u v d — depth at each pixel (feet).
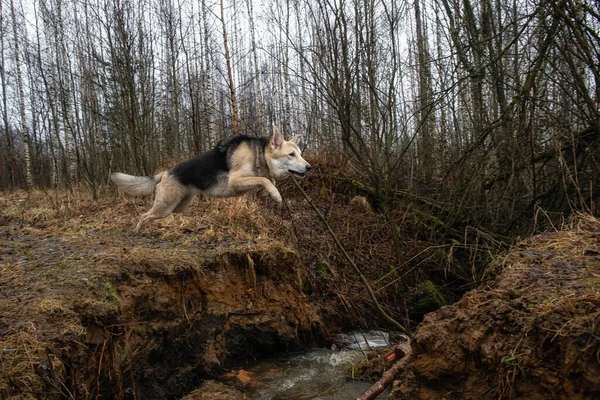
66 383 11.28
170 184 20.94
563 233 13.48
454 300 23.63
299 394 15.46
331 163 33.88
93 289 14.32
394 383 11.06
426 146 34.76
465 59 27.73
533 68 21.44
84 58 55.42
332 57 26.66
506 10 26.78
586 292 8.66
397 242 24.12
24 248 19.47
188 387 16.01
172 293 16.74
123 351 13.70
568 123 21.83
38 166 64.28
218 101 57.21
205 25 50.52
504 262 12.37
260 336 18.69
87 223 25.07
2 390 9.52
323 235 26.25
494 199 24.91
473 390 9.14
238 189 19.89
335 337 21.18
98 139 47.19
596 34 19.42
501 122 23.68
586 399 7.06
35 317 12.12
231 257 19.07
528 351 8.08
